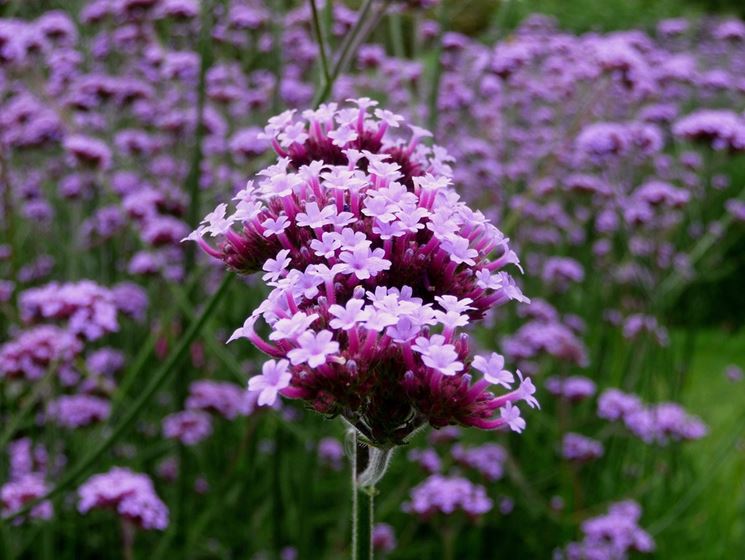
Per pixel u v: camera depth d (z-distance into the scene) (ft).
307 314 0.66
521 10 4.07
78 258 1.62
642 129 1.73
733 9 5.20
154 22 1.82
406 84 1.33
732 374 1.96
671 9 4.66
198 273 1.20
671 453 1.55
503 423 0.65
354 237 0.65
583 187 1.88
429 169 0.77
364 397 0.64
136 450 1.41
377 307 0.62
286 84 1.80
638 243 1.75
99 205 1.72
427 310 0.63
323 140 0.77
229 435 1.59
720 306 2.89
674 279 1.63
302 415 1.44
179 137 1.69
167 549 1.39
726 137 1.50
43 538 1.27
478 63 1.91
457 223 0.68
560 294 2.06
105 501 1.04
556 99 2.24
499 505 1.50
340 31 1.84
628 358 1.71
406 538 1.42
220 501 1.34
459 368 0.61
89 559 1.45
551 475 1.51
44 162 1.74
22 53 1.41
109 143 1.72
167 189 1.52
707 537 1.51
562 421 1.46
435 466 1.42
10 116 1.62
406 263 0.68
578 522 1.38
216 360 1.56
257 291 1.49
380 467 0.69
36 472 1.35
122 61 1.96
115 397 1.21
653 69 2.19
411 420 0.67
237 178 1.43
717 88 2.25
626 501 1.36
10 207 1.23
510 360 1.62
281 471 1.32
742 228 1.85
